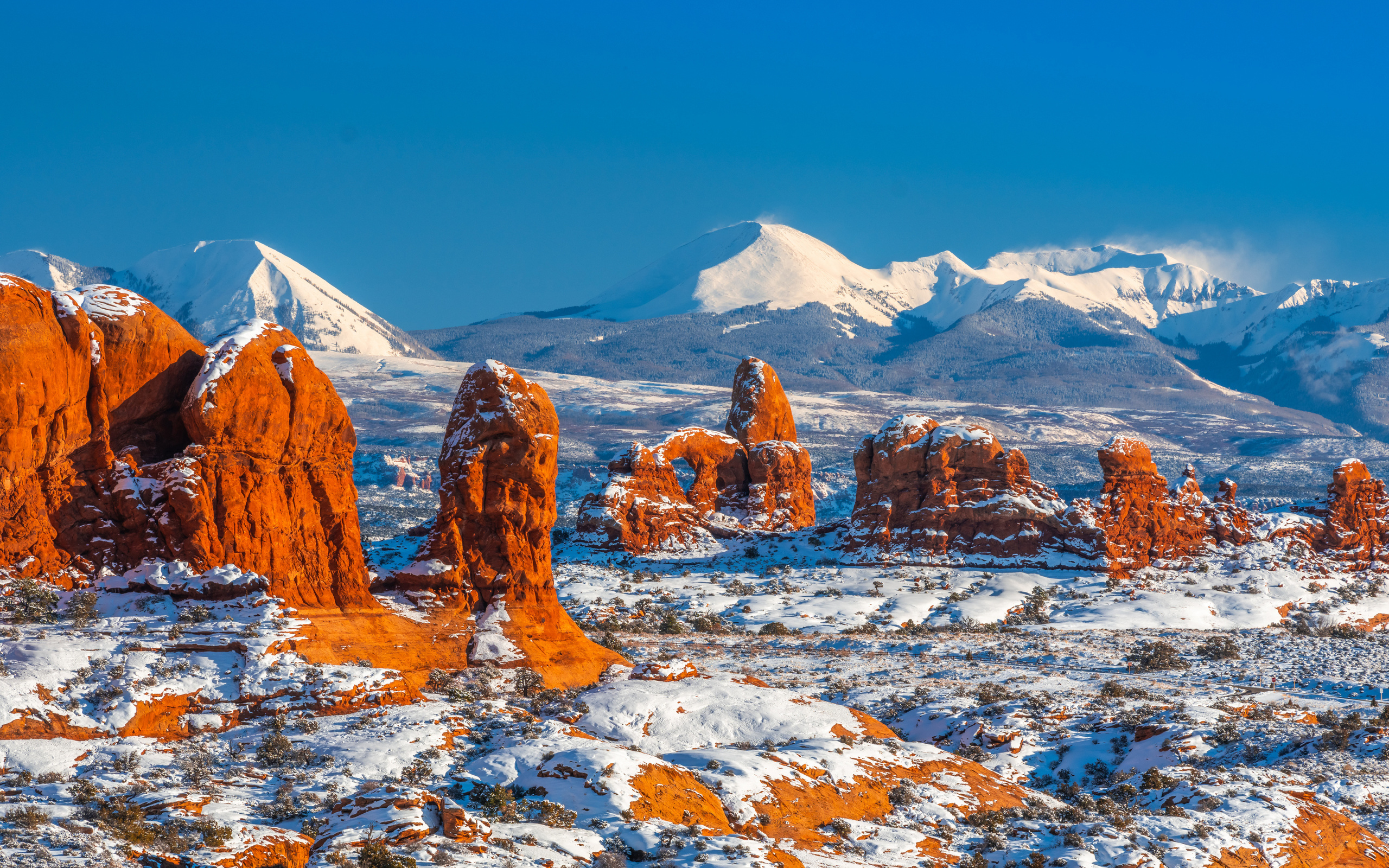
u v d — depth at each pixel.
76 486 84.50
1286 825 78.31
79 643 76.00
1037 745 100.00
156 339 89.81
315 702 78.25
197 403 85.56
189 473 84.69
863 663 138.88
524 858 61.84
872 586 193.88
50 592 80.38
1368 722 103.62
